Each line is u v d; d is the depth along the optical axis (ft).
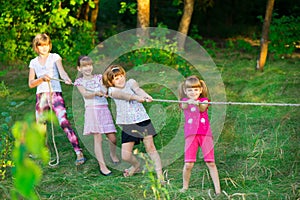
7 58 29.40
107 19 42.55
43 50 16.93
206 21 45.85
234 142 17.67
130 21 42.65
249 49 34.58
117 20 41.96
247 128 18.88
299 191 13.17
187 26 32.17
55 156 17.20
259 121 19.62
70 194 13.96
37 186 14.43
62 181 14.89
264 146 16.84
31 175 5.47
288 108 20.99
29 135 5.56
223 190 13.82
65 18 28.86
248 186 14.03
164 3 44.93
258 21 46.03
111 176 15.37
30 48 28.73
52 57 17.08
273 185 13.97
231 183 14.25
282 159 15.70
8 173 15.30
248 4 45.75
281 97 22.72
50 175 15.43
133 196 13.66
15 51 29.09
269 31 30.58
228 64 30.01
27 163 5.52
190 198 13.19
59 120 16.63
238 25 45.29
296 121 19.31
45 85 16.67
